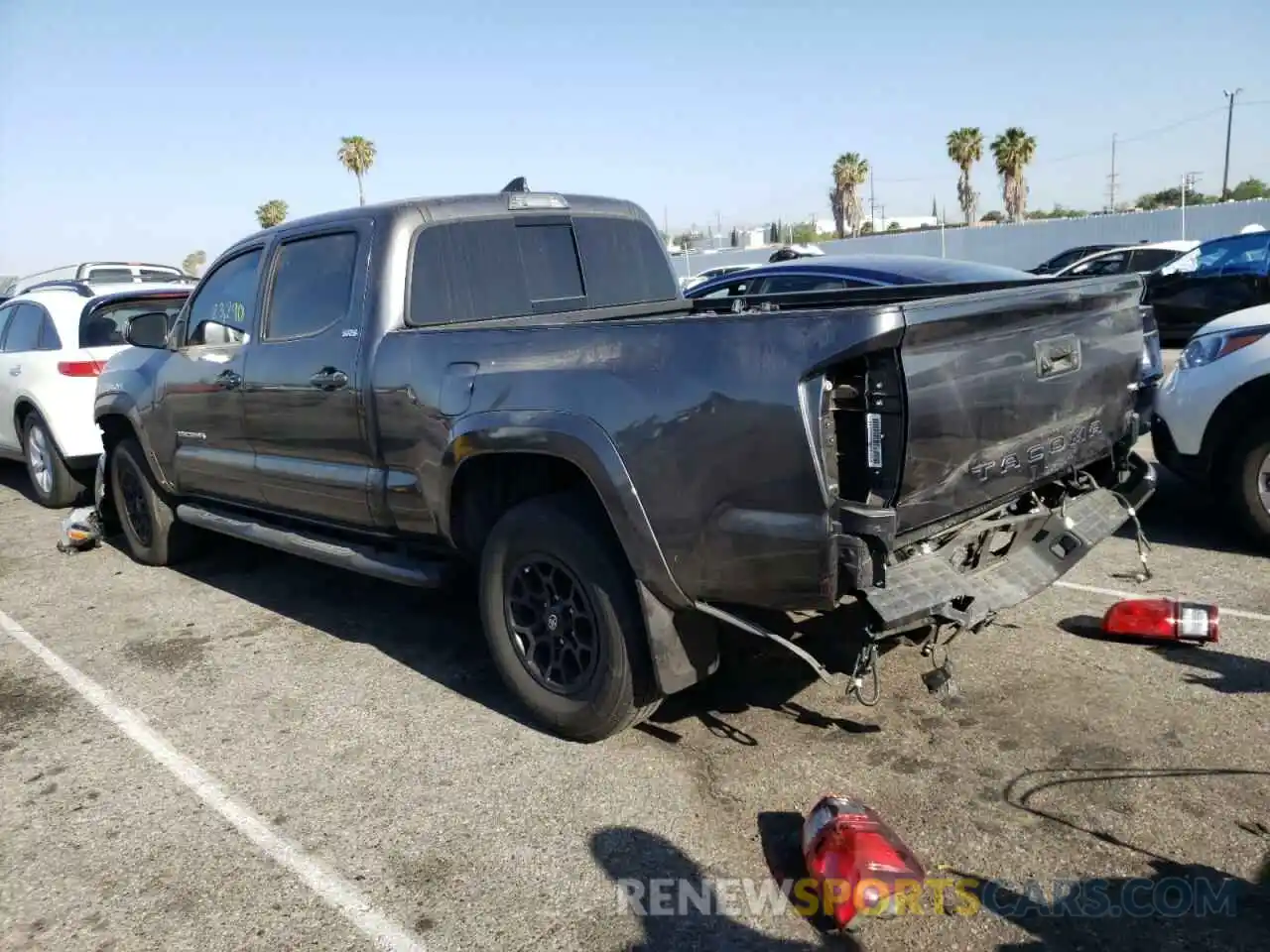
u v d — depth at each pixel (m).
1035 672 4.34
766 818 3.38
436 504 4.22
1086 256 22.30
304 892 3.13
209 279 5.68
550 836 3.36
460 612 5.62
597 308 5.23
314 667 4.92
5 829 3.58
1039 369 3.53
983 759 3.67
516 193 4.99
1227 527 6.35
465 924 2.94
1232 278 12.58
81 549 7.30
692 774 3.70
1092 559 5.83
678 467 3.33
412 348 4.23
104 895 3.17
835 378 3.07
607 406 3.50
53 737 4.30
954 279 8.33
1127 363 4.14
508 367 3.85
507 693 4.50
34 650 5.36
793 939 2.81
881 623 3.12
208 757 4.05
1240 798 3.33
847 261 9.12
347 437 4.60
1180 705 3.98
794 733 3.95
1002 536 3.78
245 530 5.61
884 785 3.52
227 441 5.47
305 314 4.86
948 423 3.12
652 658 3.60
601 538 3.69
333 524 4.96
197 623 5.66
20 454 8.98
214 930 2.97
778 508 3.14
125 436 6.84
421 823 3.48
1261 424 5.62
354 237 4.61
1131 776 3.49
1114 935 2.74
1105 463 4.30
